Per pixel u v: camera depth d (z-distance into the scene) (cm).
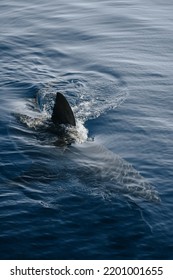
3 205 1387
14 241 1279
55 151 1573
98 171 1485
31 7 2789
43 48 2378
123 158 1588
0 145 1616
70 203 1392
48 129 1673
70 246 1268
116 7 2802
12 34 2497
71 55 2320
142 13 2734
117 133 1722
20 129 1691
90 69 2198
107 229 1316
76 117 1800
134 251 1258
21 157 1561
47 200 1404
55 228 1318
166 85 2066
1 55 2298
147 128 1753
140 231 1310
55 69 2195
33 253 1249
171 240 1287
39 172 1495
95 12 2739
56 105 1659
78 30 2550
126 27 2584
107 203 1388
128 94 1992
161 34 2516
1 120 1750
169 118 1825
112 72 2169
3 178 1483
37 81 2072
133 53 2344
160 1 2891
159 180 1491
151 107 1898
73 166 1509
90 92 2002
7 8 2775
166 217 1352
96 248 1263
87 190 1428
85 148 1588
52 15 2702
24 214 1359
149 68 2203
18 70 2166
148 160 1583
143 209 1370
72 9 2772
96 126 1755
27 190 1436
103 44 2427
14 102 1886
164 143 1672
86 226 1324
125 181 1452
